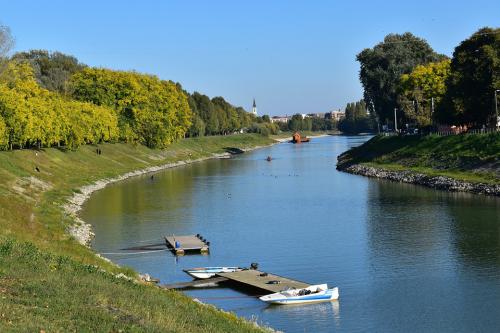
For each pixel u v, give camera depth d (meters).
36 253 35.41
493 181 88.00
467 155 104.06
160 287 40.72
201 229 68.12
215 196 94.75
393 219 69.44
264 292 45.00
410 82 155.88
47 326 23.14
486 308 40.09
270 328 36.34
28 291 27.61
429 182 98.00
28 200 73.00
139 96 164.00
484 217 67.56
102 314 25.86
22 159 104.19
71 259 38.00
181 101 193.00
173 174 135.88
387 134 159.12
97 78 162.88
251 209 81.12
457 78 121.38
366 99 180.75
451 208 74.44
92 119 139.88
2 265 31.03
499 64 113.06
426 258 52.09
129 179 125.25
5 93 106.44
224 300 43.62
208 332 27.55
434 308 40.47
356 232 63.56
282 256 55.19
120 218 74.94
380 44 177.12
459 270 48.25
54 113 122.94
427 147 120.62
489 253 52.59
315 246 58.25
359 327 37.84
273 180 117.38
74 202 86.06
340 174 126.12
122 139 164.50
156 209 81.88
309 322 38.91
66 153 129.75
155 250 58.50
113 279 34.72
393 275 47.91
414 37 179.88
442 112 126.31
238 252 57.28
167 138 171.75
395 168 117.56
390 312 40.12
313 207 81.25
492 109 116.81
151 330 25.03
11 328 21.98
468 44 121.56
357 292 44.41
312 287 43.53
